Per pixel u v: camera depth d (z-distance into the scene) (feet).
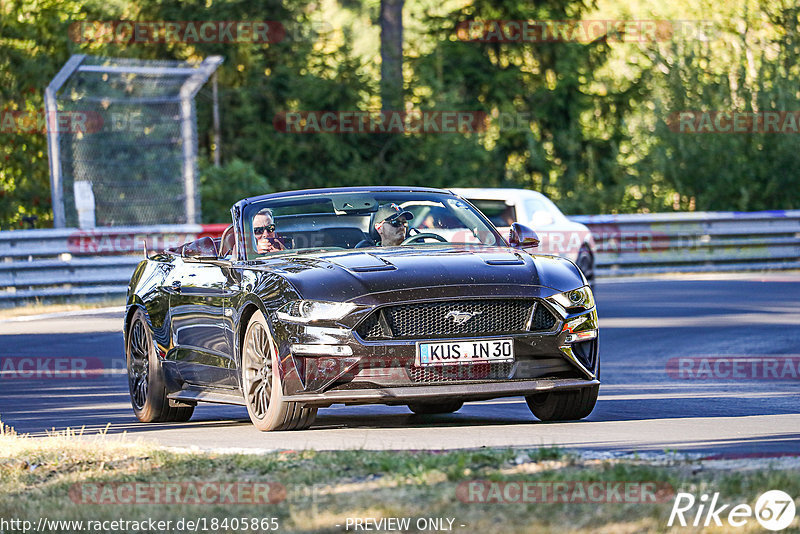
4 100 271.28
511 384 71.26
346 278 72.18
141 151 237.04
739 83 285.02
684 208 289.33
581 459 56.08
